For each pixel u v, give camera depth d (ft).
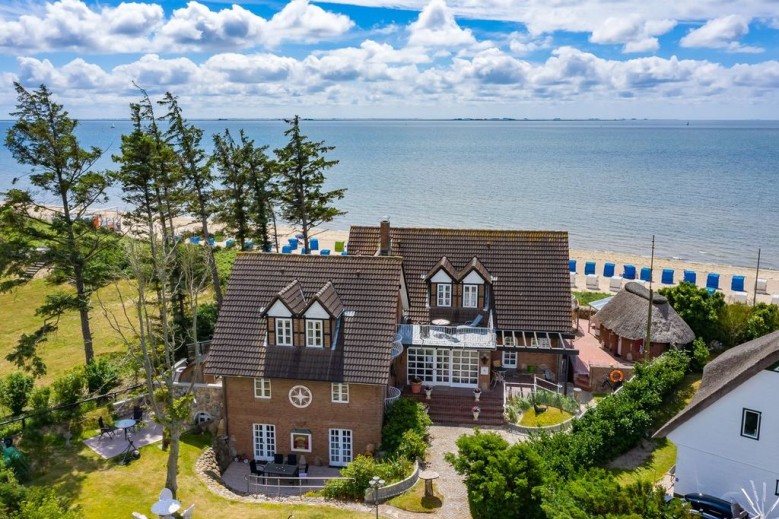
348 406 115.24
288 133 174.91
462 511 93.35
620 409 111.55
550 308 140.26
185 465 106.42
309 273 127.34
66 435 112.57
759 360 82.74
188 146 158.30
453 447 113.80
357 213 393.91
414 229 154.51
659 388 124.26
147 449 110.63
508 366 144.56
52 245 132.87
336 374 113.39
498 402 127.24
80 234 136.87
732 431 87.86
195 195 161.99
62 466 103.81
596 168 636.89
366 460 103.35
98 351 165.99
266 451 119.85
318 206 184.34
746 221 349.41
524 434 118.62
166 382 94.12
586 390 138.31
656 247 300.61
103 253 139.74
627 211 382.63
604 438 107.14
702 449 90.79
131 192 150.41
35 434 110.01
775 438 84.64
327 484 101.24
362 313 120.26
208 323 153.38
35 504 79.41
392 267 125.70
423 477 96.27
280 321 117.80
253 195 178.81
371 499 96.78
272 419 118.32
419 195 456.86
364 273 125.59
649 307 139.03
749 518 84.99
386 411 119.24
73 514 78.59
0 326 186.50
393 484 98.99
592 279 229.66
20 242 126.82
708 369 100.78
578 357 150.92
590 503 73.82
